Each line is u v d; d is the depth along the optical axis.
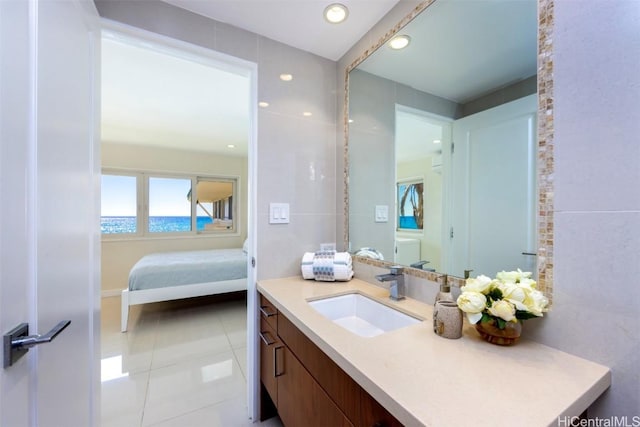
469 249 1.05
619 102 0.63
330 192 1.76
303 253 1.67
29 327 0.62
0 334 0.52
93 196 1.06
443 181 1.16
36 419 0.66
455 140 1.10
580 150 0.69
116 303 3.59
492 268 0.96
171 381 1.85
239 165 5.06
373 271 1.48
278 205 1.59
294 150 1.64
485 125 0.99
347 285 1.46
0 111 0.54
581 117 0.69
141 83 2.28
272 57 1.56
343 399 0.76
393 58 1.37
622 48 0.62
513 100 0.89
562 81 0.73
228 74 2.15
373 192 1.52
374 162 1.51
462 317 0.84
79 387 0.92
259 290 1.46
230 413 1.55
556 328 0.74
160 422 1.47
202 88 2.38
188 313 3.21
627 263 0.62
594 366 0.66
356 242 1.62
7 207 0.55
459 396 0.55
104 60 1.94
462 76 1.07
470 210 1.04
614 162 0.63
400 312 1.12
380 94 1.46
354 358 0.71
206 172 4.76
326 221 1.75
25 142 0.62
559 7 0.74
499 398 0.55
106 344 2.41
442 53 1.15
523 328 0.81
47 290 0.70
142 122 3.22
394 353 0.73
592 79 0.67
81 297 0.94
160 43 1.29
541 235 0.77
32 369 0.64
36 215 0.66
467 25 1.04
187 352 2.27
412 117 1.29
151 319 3.02
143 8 1.25
